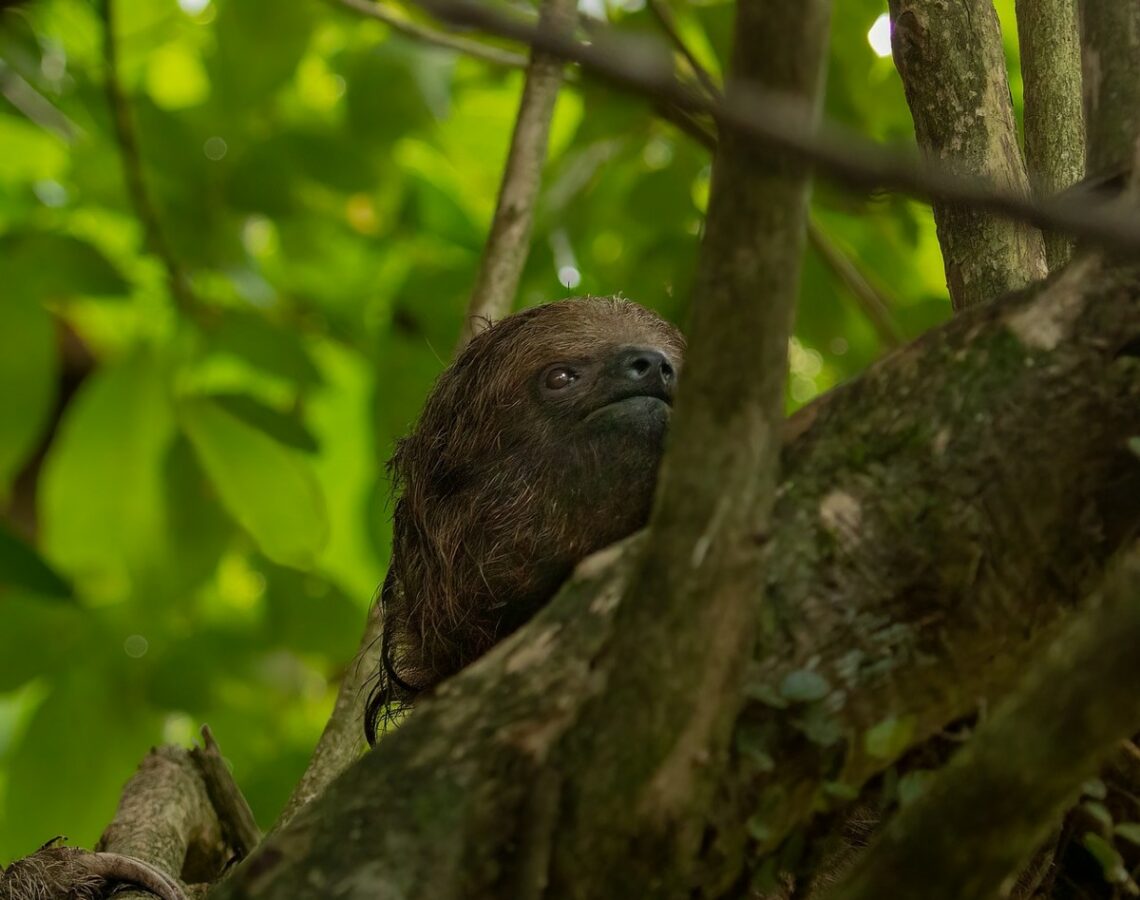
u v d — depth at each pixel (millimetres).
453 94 12180
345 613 11156
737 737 3695
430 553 8266
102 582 11430
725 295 3184
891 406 3896
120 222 11828
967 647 3834
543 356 8047
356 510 12172
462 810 3676
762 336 3201
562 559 7641
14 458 9727
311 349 11609
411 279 11445
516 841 3643
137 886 7180
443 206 12266
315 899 3639
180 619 11258
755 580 3396
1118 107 3984
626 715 3494
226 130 10977
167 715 10555
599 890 3605
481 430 8102
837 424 3938
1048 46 6535
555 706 3695
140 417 10516
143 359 10578
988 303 3947
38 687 10883
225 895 3744
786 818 3812
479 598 7871
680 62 10211
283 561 10367
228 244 11086
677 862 3615
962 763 3260
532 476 7746
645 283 10938
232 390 10453
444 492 8305
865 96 10039
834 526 3811
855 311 11477
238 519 10234
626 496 7504
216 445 10266
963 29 6152
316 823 3783
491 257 9125
